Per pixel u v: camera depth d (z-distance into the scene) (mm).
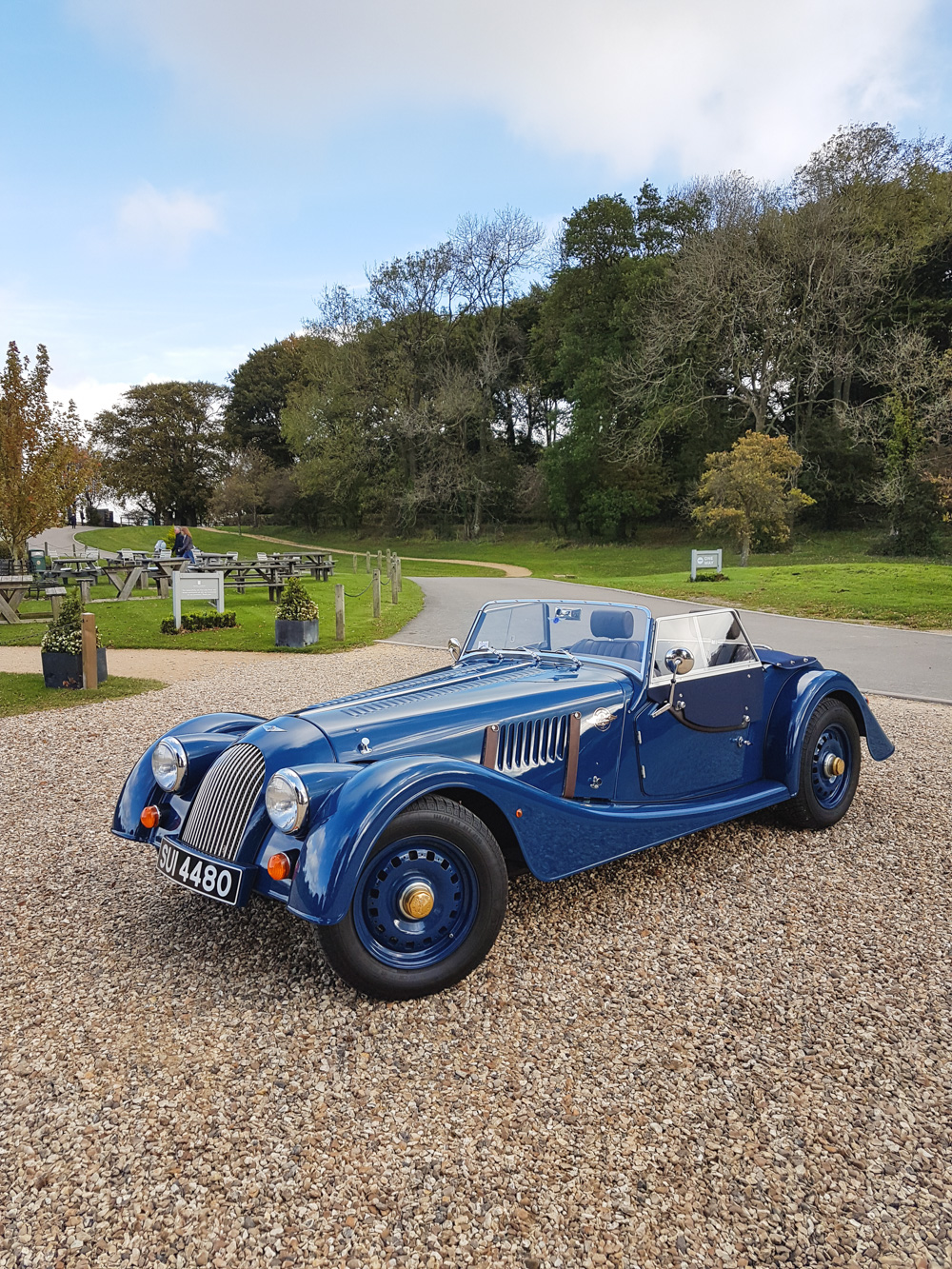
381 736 3562
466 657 5016
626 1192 2258
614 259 50625
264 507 76188
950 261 40969
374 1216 2174
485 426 59406
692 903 4113
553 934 3805
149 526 75812
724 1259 2043
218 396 86000
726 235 39188
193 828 3623
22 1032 3049
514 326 59938
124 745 7324
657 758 4332
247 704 9094
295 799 3115
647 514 50375
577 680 4152
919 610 17047
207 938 3795
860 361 41219
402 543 59094
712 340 41594
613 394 48469
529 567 42625
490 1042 2959
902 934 3777
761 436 32812
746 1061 2840
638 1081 2736
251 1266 2021
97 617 17656
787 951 3629
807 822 5055
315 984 3369
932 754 6855
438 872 3264
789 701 4945
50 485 24688
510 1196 2240
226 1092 2684
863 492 41219
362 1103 2623
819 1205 2213
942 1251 2064
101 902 4195
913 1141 2449
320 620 17141
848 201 37781
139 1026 3076
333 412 56438
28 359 24422
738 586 22578
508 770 3785
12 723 8250
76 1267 2016
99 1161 2371
